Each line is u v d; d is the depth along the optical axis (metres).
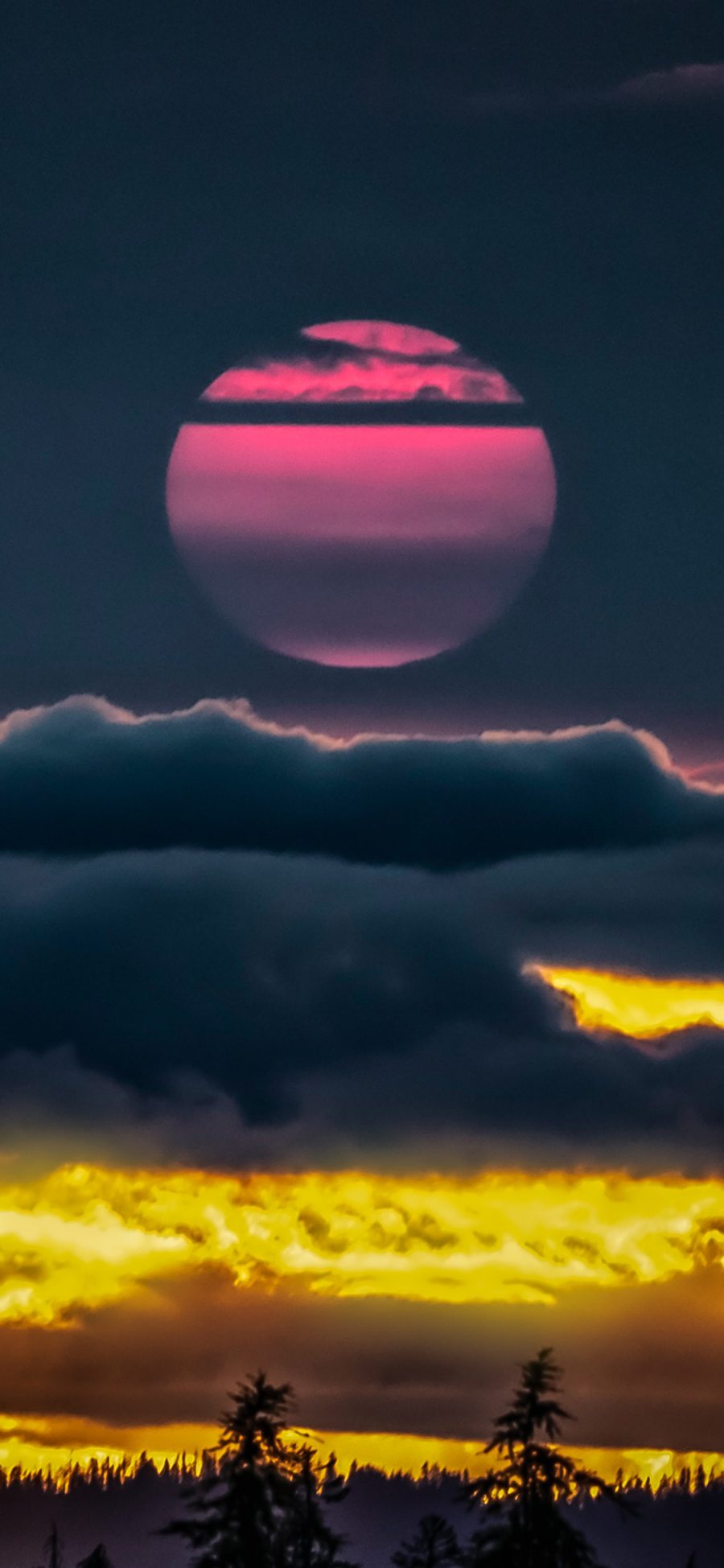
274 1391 199.75
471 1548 188.62
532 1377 195.50
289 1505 192.88
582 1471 192.12
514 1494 190.00
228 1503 191.75
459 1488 191.50
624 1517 191.12
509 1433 192.50
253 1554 189.50
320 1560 197.88
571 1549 187.38
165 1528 191.62
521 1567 186.12
